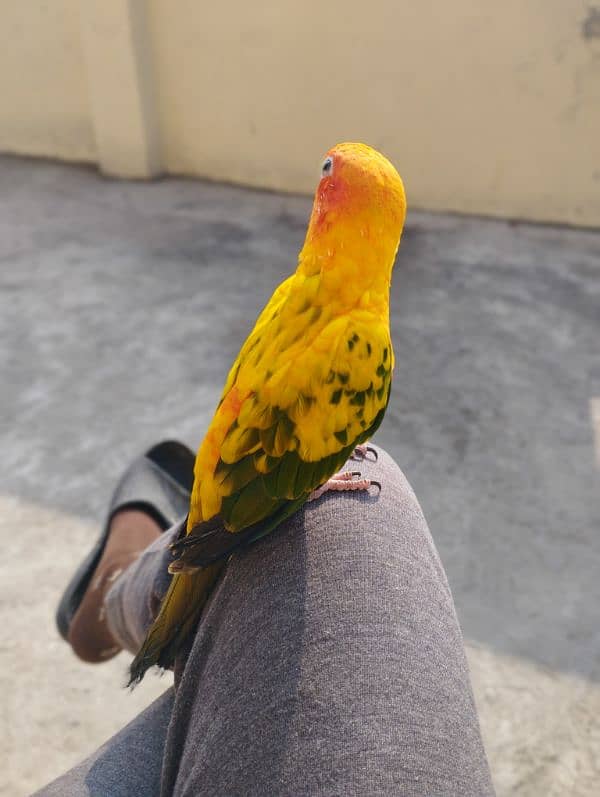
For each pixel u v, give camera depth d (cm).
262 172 180
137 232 158
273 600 26
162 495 60
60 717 66
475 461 96
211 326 124
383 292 31
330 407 29
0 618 74
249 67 171
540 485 93
